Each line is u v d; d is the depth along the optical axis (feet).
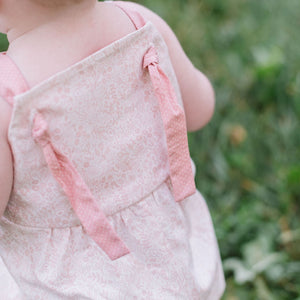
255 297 5.36
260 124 7.25
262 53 7.95
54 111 2.69
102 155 2.96
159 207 3.22
